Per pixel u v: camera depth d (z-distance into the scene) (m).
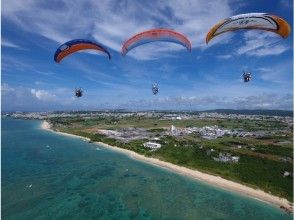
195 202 58.28
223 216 52.47
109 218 50.06
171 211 53.56
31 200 56.31
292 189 63.47
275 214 54.34
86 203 55.91
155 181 70.88
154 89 35.69
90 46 33.91
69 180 69.88
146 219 50.09
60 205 54.47
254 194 63.06
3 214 49.94
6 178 69.69
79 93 32.59
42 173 75.25
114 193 61.69
